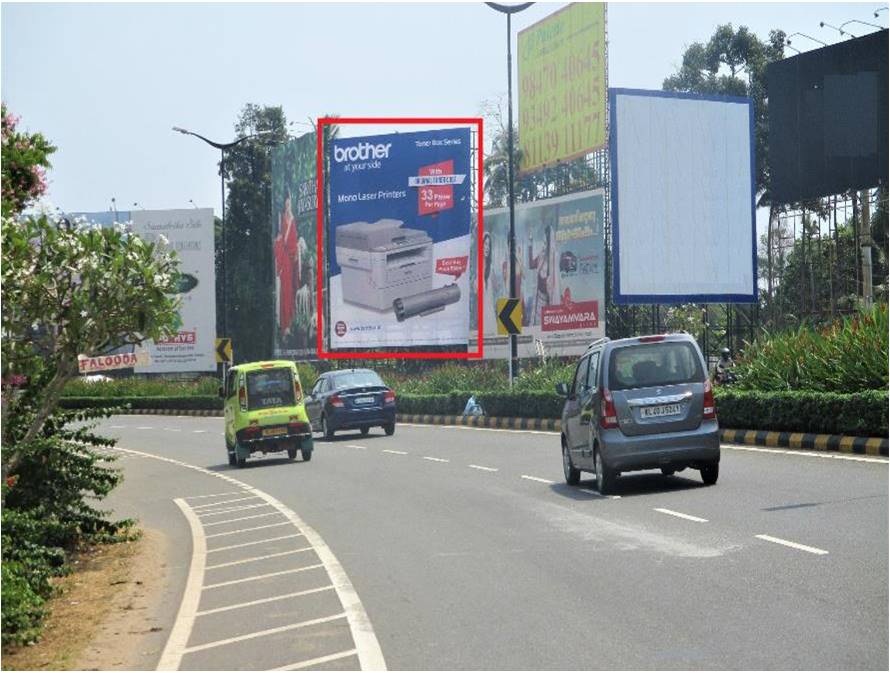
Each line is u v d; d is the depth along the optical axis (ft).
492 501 61.26
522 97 183.21
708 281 148.87
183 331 223.10
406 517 57.21
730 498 54.49
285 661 29.71
